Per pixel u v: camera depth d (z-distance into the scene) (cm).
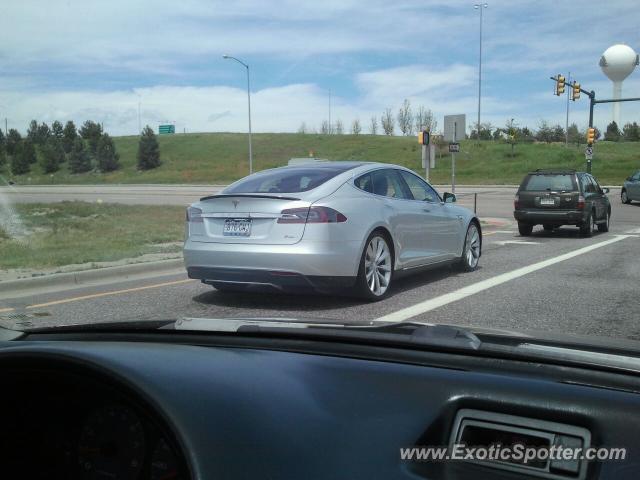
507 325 613
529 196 1580
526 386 179
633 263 1065
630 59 7119
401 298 752
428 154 1833
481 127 8869
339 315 659
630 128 9425
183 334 266
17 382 242
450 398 182
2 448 245
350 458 169
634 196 2825
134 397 208
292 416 187
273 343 245
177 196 4028
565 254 1201
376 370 204
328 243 641
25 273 943
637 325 614
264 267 643
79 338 271
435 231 844
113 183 7669
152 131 9419
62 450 238
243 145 10325
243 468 173
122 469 221
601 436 159
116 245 1335
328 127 11512
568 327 607
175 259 1086
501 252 1241
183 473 183
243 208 662
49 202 3144
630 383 180
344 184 698
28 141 10088
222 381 208
